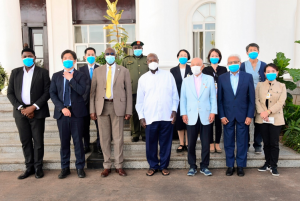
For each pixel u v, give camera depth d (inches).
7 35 227.5
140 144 164.6
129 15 308.0
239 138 135.1
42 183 128.6
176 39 196.1
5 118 195.5
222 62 193.3
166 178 132.9
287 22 255.1
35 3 304.8
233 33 188.1
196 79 137.6
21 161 146.9
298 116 185.2
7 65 228.2
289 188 118.1
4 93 222.7
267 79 136.5
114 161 146.4
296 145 161.8
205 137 135.3
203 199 108.7
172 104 137.3
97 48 316.5
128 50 312.8
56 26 306.5
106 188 121.3
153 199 109.4
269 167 140.5
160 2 188.2
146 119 134.3
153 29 190.4
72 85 127.4
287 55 258.5
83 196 113.3
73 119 132.3
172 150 163.5
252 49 145.3
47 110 138.7
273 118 131.4
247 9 186.9
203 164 137.7
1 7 225.8
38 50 316.2
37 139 135.2
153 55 132.8
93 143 164.6
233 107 134.1
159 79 134.5
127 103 138.1
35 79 133.3
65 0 303.6
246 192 114.6
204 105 133.4
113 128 137.3
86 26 313.4
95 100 136.6
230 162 136.4
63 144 133.4
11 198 112.5
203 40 290.8
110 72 135.9
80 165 136.0
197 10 287.3
